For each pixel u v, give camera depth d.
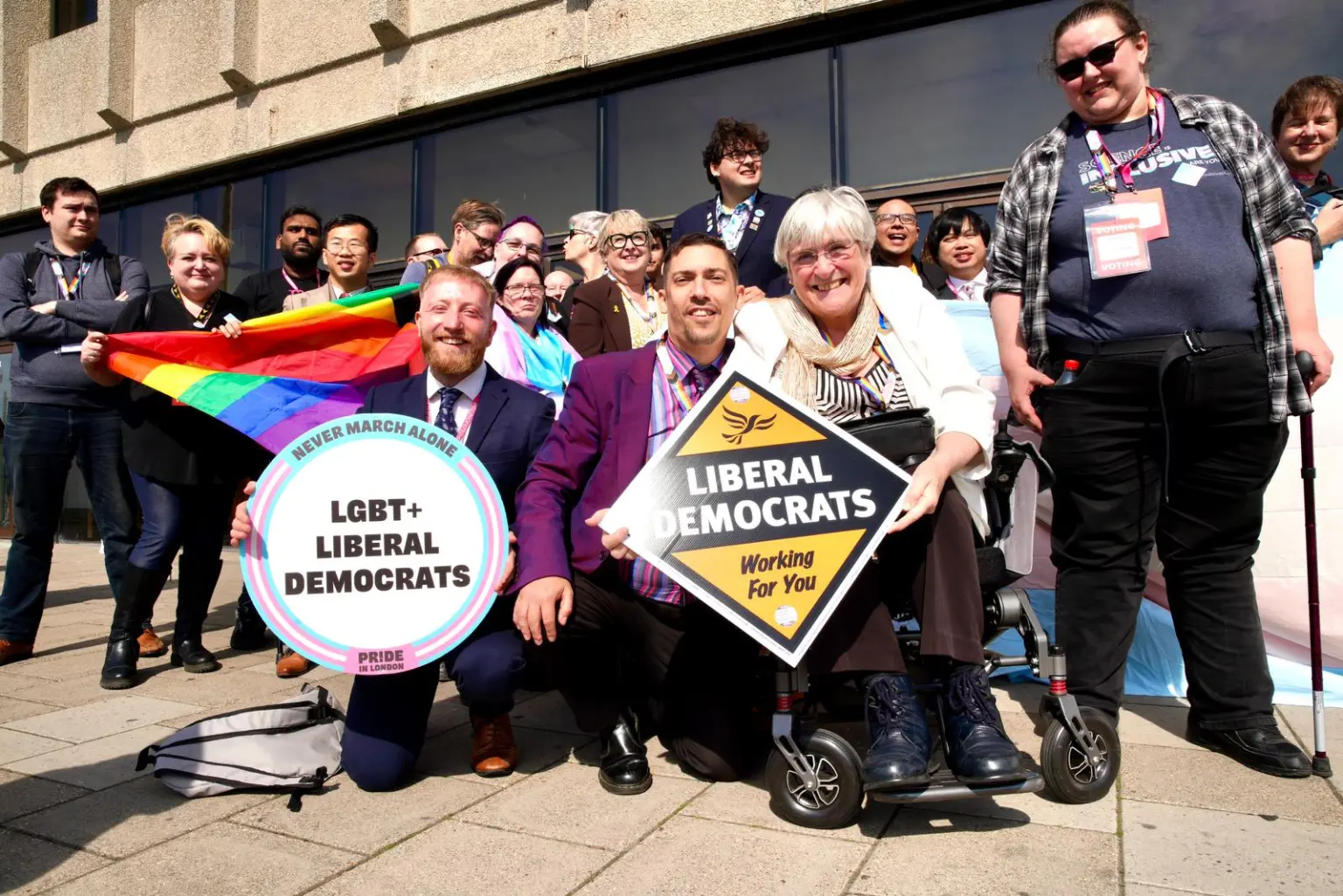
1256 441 2.51
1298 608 3.15
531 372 3.68
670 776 2.50
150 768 2.63
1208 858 1.89
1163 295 2.50
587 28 6.56
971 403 2.20
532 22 6.78
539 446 2.72
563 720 3.13
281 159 8.23
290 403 3.70
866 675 2.12
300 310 3.82
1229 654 2.57
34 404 4.16
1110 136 2.63
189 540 3.95
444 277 2.65
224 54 8.02
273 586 2.30
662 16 6.29
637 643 2.49
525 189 7.08
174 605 5.68
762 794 2.34
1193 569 2.64
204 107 8.47
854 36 5.87
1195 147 2.52
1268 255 2.46
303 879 1.90
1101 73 2.53
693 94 6.42
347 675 3.86
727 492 2.09
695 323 2.40
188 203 8.84
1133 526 2.65
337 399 3.79
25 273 4.27
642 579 2.36
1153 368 2.51
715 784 2.43
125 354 3.63
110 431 4.28
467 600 2.38
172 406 3.73
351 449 2.37
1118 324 2.56
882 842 2.01
